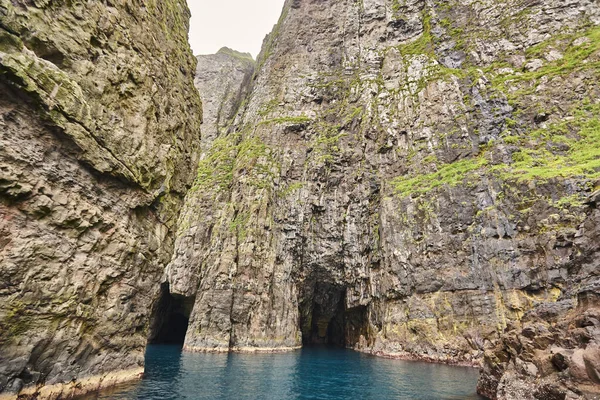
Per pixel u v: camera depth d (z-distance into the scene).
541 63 49.75
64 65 14.90
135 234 20.16
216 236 50.03
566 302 17.66
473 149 45.53
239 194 54.28
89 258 16.17
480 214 38.53
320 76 70.38
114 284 18.41
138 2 21.48
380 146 54.22
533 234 34.31
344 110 63.25
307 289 53.00
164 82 23.91
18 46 12.50
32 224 13.22
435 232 40.84
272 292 48.25
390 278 42.81
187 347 43.62
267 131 62.72
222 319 44.41
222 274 46.69
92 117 16.16
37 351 13.37
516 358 17.52
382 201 48.19
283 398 19.95
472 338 34.19
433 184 44.00
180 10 29.75
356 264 49.00
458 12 61.81
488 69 52.94
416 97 54.62
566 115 43.53
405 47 64.38
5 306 12.07
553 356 14.73
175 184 25.70
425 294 39.19
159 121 22.80
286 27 80.75
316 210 53.75
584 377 12.60
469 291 36.31
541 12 54.59
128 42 19.67
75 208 15.16
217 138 83.56
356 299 48.78
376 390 22.48
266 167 56.28
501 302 34.00
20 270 12.61
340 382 25.16
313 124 63.00
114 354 18.70
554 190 34.72
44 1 13.86
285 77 72.62
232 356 38.44
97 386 17.11
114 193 18.08
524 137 43.34
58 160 14.38
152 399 16.86
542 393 14.25
